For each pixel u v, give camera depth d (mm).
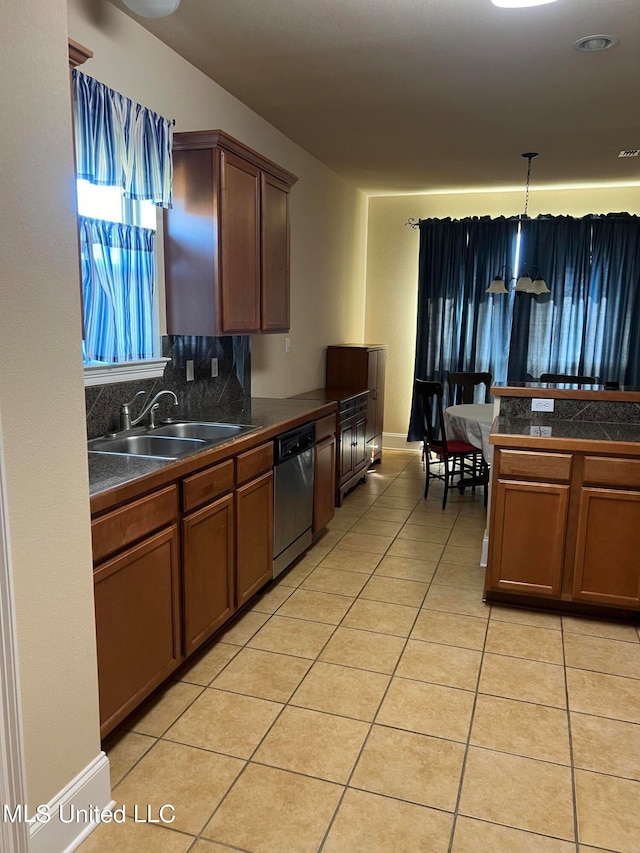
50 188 1502
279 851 1657
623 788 1900
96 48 2555
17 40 1383
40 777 1577
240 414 3414
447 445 4836
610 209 5977
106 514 1856
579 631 2887
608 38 2836
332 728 2162
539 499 2953
